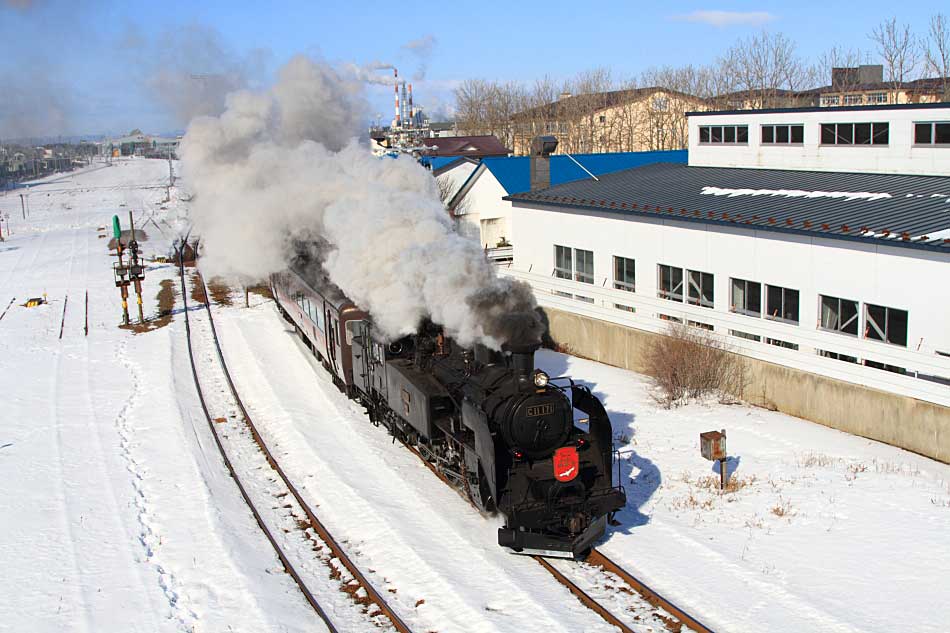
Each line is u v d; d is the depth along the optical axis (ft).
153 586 37.70
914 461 50.31
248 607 34.86
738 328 65.62
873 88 214.90
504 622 32.42
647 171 100.58
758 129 89.20
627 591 34.81
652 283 76.33
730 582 35.09
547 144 98.63
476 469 39.40
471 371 43.80
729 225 65.82
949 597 33.32
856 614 32.22
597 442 40.75
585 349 80.64
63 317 112.16
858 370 55.36
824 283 58.70
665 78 290.97
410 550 38.96
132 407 69.00
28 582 38.63
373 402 58.13
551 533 37.83
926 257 51.21
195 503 46.91
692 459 50.60
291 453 55.21
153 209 266.36
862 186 71.10
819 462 49.55
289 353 83.61
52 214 275.59
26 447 59.26
